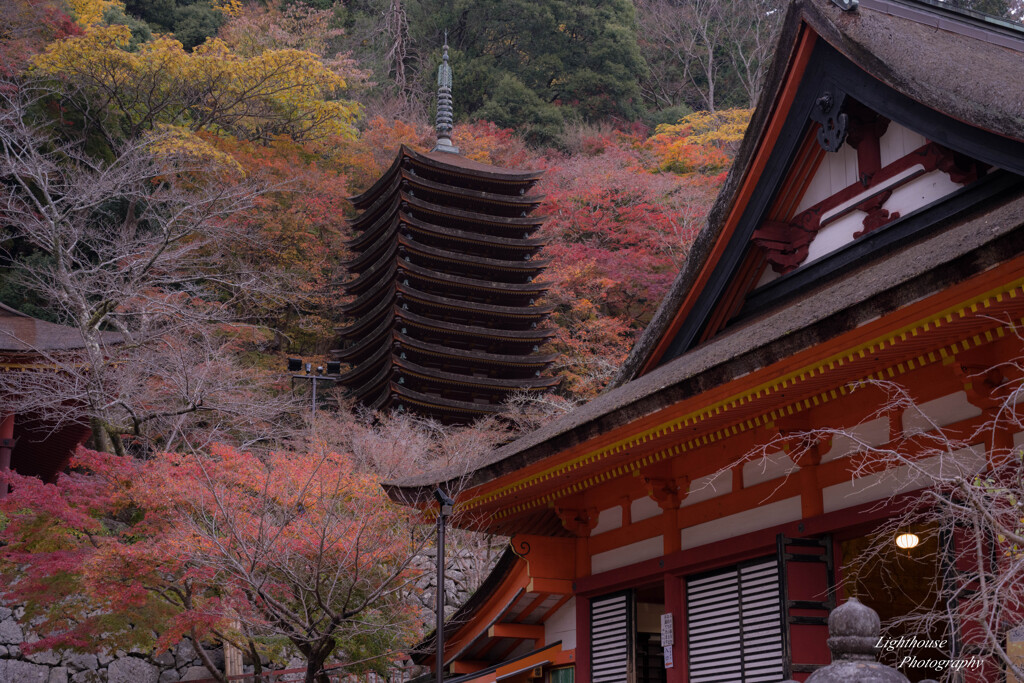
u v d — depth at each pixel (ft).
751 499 29.30
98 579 45.39
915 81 27.14
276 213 133.08
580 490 36.47
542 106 186.39
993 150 25.50
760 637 28.37
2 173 82.38
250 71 135.85
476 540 71.31
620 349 131.44
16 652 61.72
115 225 107.65
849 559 28.35
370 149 165.99
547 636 41.32
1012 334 21.08
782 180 33.35
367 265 148.87
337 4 203.00
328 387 142.31
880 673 12.32
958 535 20.61
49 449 86.48
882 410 23.56
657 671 36.96
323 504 44.60
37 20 127.85
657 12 219.61
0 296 113.70
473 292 140.56
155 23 176.86
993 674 20.08
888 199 29.99
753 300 35.45
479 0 196.95
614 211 151.64
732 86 213.25
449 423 131.34
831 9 31.04
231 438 75.20
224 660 67.26
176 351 74.95
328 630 40.78
